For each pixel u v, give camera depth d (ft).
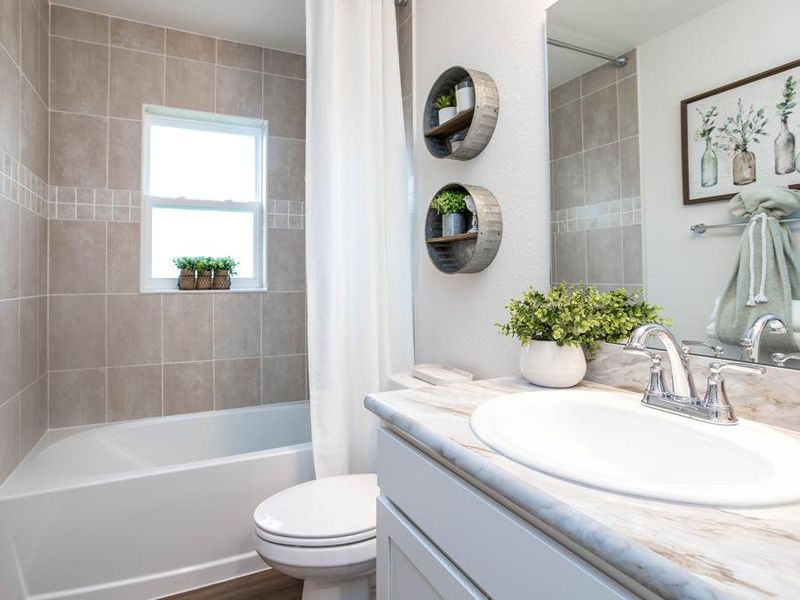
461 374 5.24
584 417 3.06
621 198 3.56
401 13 7.15
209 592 5.49
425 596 2.72
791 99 2.54
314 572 4.05
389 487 3.22
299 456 6.19
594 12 3.79
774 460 2.04
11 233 5.52
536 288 4.42
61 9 7.37
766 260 2.65
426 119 5.58
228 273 8.59
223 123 8.81
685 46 3.10
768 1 2.64
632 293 3.49
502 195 4.85
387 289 6.41
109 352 7.68
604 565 1.67
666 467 2.56
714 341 2.93
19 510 4.83
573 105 3.99
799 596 1.19
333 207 5.76
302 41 8.61
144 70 7.89
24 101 6.02
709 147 2.96
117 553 5.23
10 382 5.47
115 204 7.71
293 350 9.03
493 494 2.24
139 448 7.45
